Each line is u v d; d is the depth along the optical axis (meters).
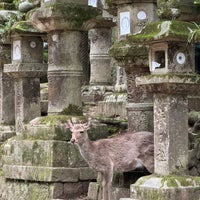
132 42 10.28
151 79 9.56
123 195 10.70
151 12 11.95
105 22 15.94
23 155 12.34
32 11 12.49
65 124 11.91
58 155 11.80
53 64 12.47
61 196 11.73
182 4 12.37
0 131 14.84
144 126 11.62
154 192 9.41
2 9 15.52
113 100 15.09
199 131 11.98
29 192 12.15
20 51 13.77
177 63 9.56
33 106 13.95
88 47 19.39
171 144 9.59
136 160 10.48
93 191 11.36
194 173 10.63
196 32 9.29
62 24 12.23
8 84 15.03
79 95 12.53
